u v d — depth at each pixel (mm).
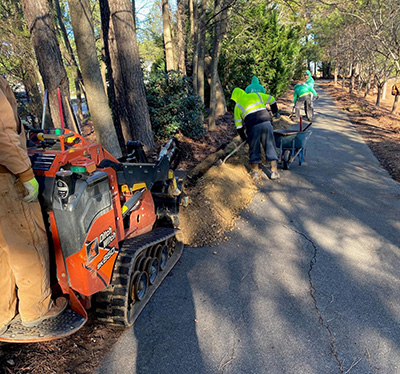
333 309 3547
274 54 18219
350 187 7227
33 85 10492
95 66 6375
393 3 16578
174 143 5684
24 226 2385
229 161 8383
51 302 2688
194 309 3490
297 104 14914
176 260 4375
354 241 5008
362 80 28922
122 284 3064
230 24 15266
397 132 12773
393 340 3145
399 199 6547
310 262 4453
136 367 2777
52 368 2705
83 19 6051
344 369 2816
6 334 2523
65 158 2627
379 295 3789
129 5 7320
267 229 5395
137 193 3918
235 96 7508
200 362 2850
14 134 2215
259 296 3730
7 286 2479
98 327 3184
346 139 11758
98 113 6578
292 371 2789
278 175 7719
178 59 15812
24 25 10633
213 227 5293
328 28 30859
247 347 3020
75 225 2559
